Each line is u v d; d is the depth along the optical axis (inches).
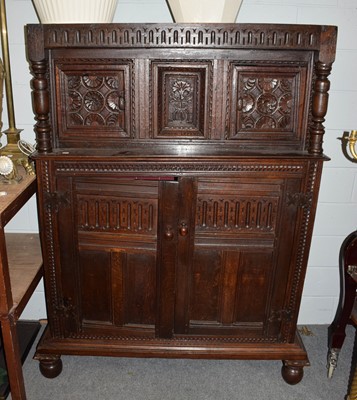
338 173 75.1
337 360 71.3
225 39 52.2
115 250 61.6
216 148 57.7
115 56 53.9
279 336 66.4
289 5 67.1
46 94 54.1
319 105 54.1
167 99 56.2
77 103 56.3
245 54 53.9
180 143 57.7
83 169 56.9
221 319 65.5
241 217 59.9
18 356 54.7
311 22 67.9
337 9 67.2
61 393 65.3
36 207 76.0
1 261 49.4
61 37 51.9
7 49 61.6
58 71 54.9
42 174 57.0
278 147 57.9
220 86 55.1
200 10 53.7
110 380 68.3
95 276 63.3
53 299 64.0
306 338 79.7
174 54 53.7
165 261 61.7
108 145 57.7
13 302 54.2
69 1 52.3
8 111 63.5
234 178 57.8
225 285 63.5
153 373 70.1
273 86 55.5
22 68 68.6
